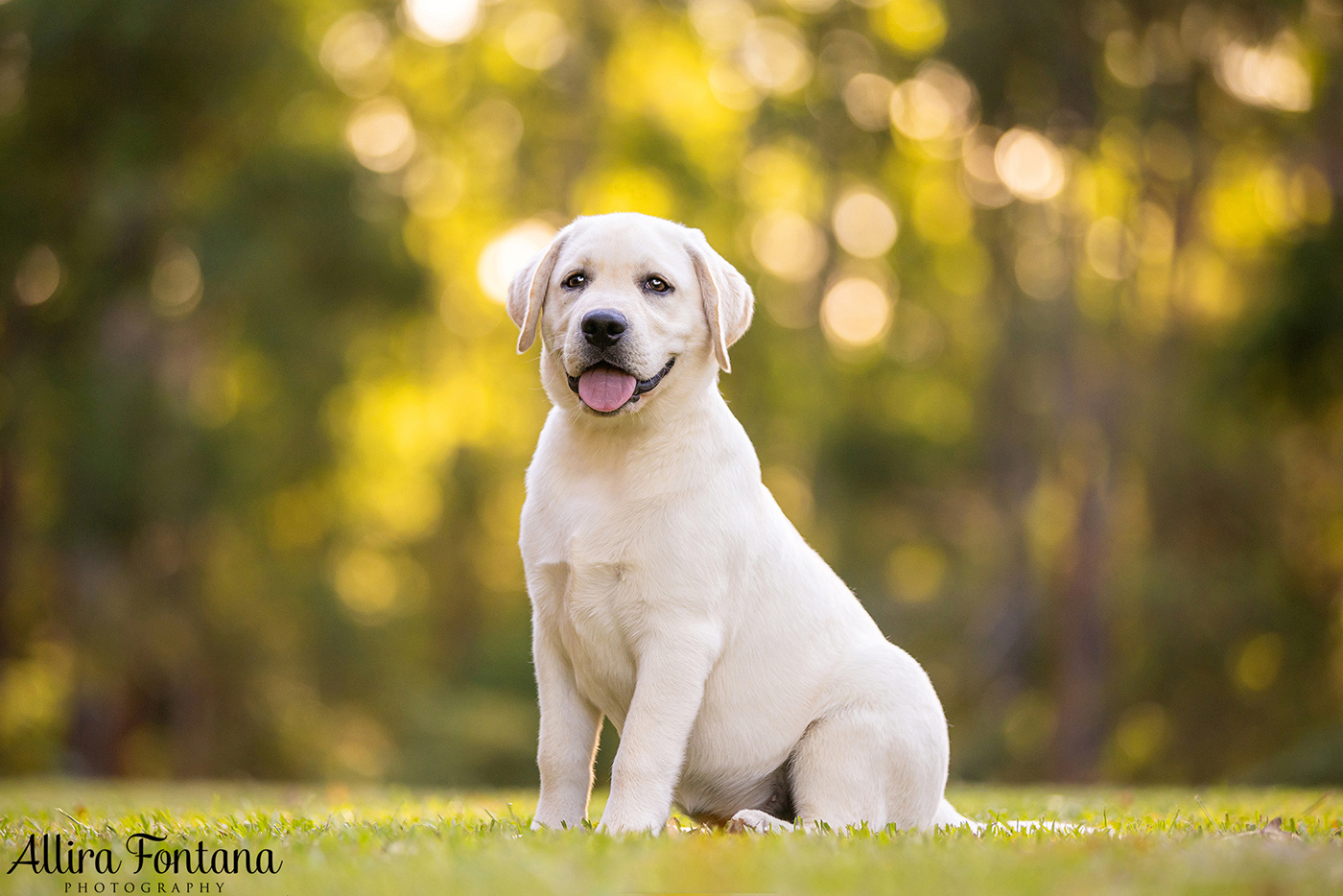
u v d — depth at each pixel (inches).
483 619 1285.7
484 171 1125.7
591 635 179.6
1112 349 924.6
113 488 816.3
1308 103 841.5
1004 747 870.4
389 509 1138.0
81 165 848.9
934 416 1155.9
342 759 952.9
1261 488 816.9
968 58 883.4
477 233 1125.7
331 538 975.6
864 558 1112.2
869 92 1059.9
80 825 201.3
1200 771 800.3
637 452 183.3
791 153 1093.8
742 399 1087.0
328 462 914.1
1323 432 764.6
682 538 178.1
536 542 186.9
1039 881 133.8
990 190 982.4
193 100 839.7
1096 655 856.9
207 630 880.9
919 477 1096.8
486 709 868.0
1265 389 747.4
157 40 810.8
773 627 186.7
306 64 863.7
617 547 177.3
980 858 148.9
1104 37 870.4
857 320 1154.7
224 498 851.4
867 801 183.8
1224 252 907.4
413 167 1080.2
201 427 845.2
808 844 157.5
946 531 1128.8
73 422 839.7
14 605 845.8
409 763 841.5
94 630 824.3
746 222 1099.3
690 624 176.7
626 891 131.0
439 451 1182.9
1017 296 971.9
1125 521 883.4
